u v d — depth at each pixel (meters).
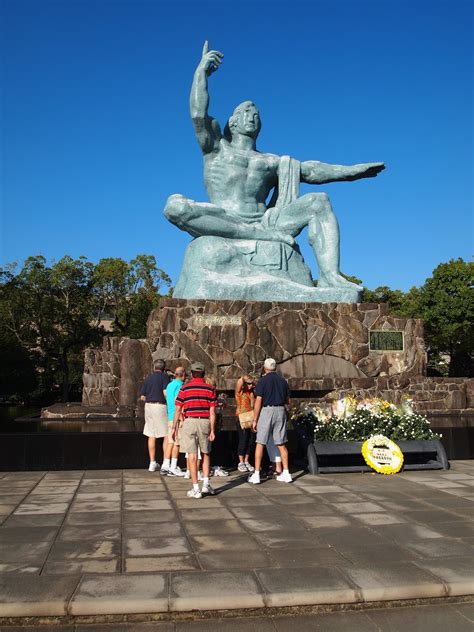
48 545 5.11
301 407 10.64
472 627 3.85
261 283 15.89
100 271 43.62
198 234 17.11
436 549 5.05
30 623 3.82
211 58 17.70
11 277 42.53
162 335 14.76
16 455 9.13
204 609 3.96
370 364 15.68
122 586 4.18
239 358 14.90
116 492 7.39
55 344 43.62
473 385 15.77
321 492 7.43
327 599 4.08
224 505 6.68
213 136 18.25
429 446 9.34
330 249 17.33
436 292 36.12
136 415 13.73
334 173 18.73
